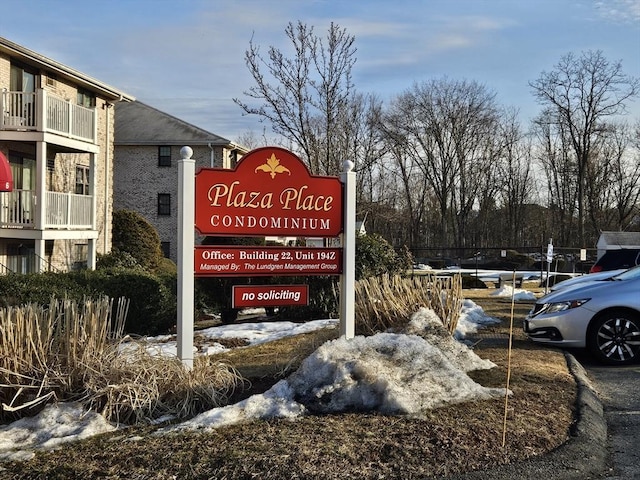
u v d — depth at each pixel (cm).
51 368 508
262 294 675
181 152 629
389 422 473
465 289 2147
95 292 1017
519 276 2661
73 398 503
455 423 474
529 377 640
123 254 2259
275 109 1734
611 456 453
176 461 399
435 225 6769
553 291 952
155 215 3338
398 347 567
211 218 649
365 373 523
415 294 779
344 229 705
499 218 6569
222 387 562
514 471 399
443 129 6141
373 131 4806
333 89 1734
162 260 2592
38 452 423
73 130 1888
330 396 512
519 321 1091
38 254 1731
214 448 420
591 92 5469
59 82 2034
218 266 653
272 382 627
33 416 492
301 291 685
